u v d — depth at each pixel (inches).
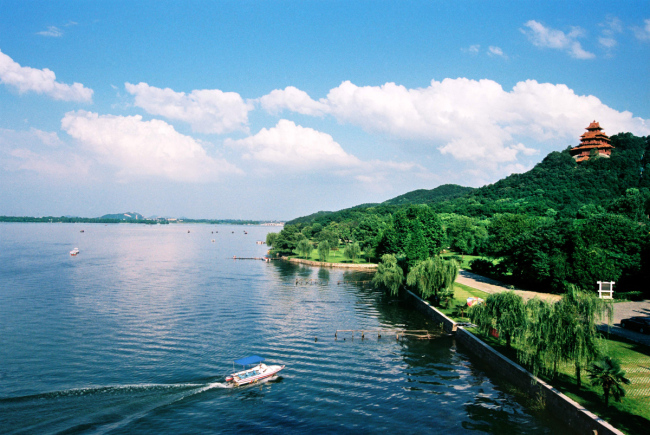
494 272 4948.3
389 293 4874.5
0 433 1711.4
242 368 2474.2
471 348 2800.2
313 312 3917.3
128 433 1753.2
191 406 2010.3
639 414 1609.3
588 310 1878.7
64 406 1978.3
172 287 5152.6
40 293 4606.3
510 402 2048.5
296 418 1905.8
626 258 3656.5
